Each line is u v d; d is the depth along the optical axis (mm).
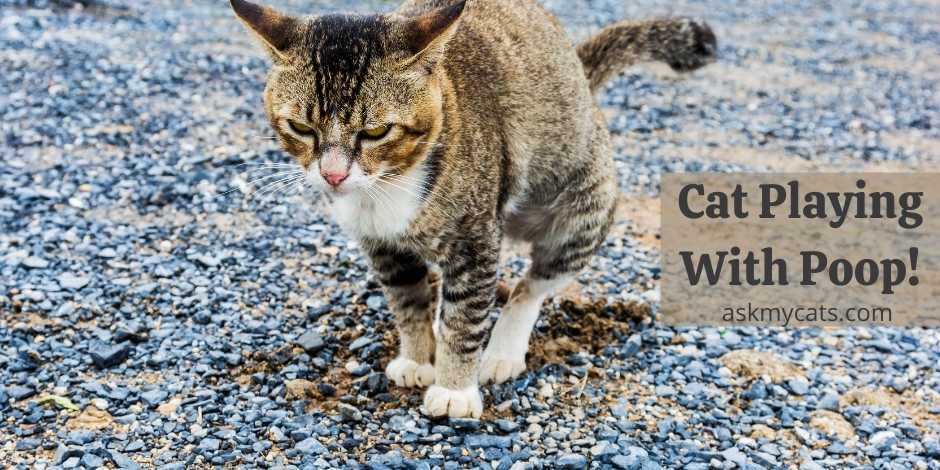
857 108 2477
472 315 1576
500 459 1544
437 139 1530
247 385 1615
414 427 1573
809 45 3084
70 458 1521
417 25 1508
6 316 1677
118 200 1891
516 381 1637
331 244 1831
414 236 1558
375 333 1693
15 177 1919
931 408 1623
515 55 1607
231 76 2303
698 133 2230
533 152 1619
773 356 1687
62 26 2555
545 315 1732
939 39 3252
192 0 3004
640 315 1736
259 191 1926
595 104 1690
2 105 2092
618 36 1758
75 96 2139
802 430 1589
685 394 1632
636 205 1984
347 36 1510
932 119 2418
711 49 1789
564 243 1672
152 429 1555
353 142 1508
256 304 1724
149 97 2162
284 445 1550
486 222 1564
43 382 1600
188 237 1828
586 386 1637
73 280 1733
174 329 1675
